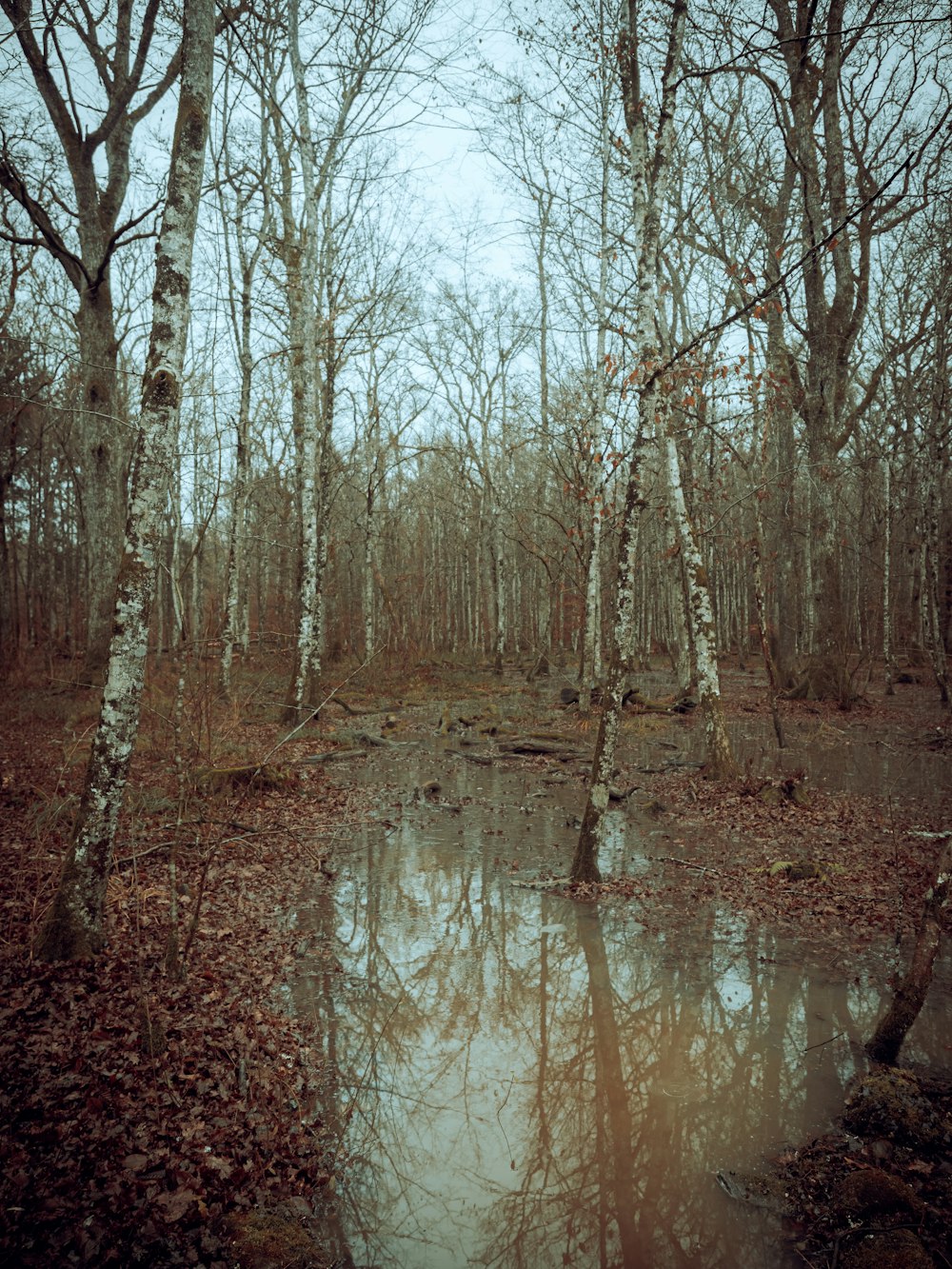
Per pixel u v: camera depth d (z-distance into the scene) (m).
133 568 5.75
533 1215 3.95
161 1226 3.53
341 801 12.33
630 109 10.69
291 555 30.95
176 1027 5.11
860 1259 3.50
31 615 32.44
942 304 21.19
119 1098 4.30
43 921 5.89
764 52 7.94
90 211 17.28
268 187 18.95
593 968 6.71
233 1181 3.91
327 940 7.20
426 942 7.19
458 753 16.52
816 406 21.06
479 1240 3.76
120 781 5.91
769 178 17.67
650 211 8.74
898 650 38.19
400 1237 3.78
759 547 17.02
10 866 7.63
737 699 23.92
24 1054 4.55
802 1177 4.16
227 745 12.87
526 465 36.97
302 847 9.92
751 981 6.43
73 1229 3.46
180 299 5.92
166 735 11.95
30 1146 3.87
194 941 6.66
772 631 24.58
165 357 5.83
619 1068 5.27
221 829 9.22
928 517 21.91
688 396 13.15
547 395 27.67
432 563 46.94
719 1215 3.93
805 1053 5.38
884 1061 5.20
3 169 12.85
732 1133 4.57
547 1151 4.45
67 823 8.77
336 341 21.23
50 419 27.64
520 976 6.57
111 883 7.41
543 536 33.88
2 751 12.48
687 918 7.77
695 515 20.12
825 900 8.02
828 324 20.72
